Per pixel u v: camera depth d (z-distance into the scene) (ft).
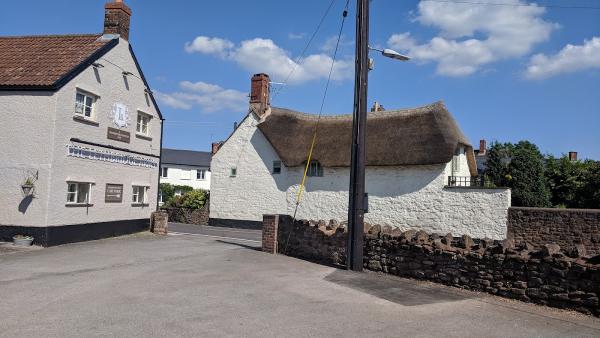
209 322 22.18
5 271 34.14
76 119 51.70
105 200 58.29
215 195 99.66
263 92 97.40
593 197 90.22
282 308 25.18
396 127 80.07
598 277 24.80
